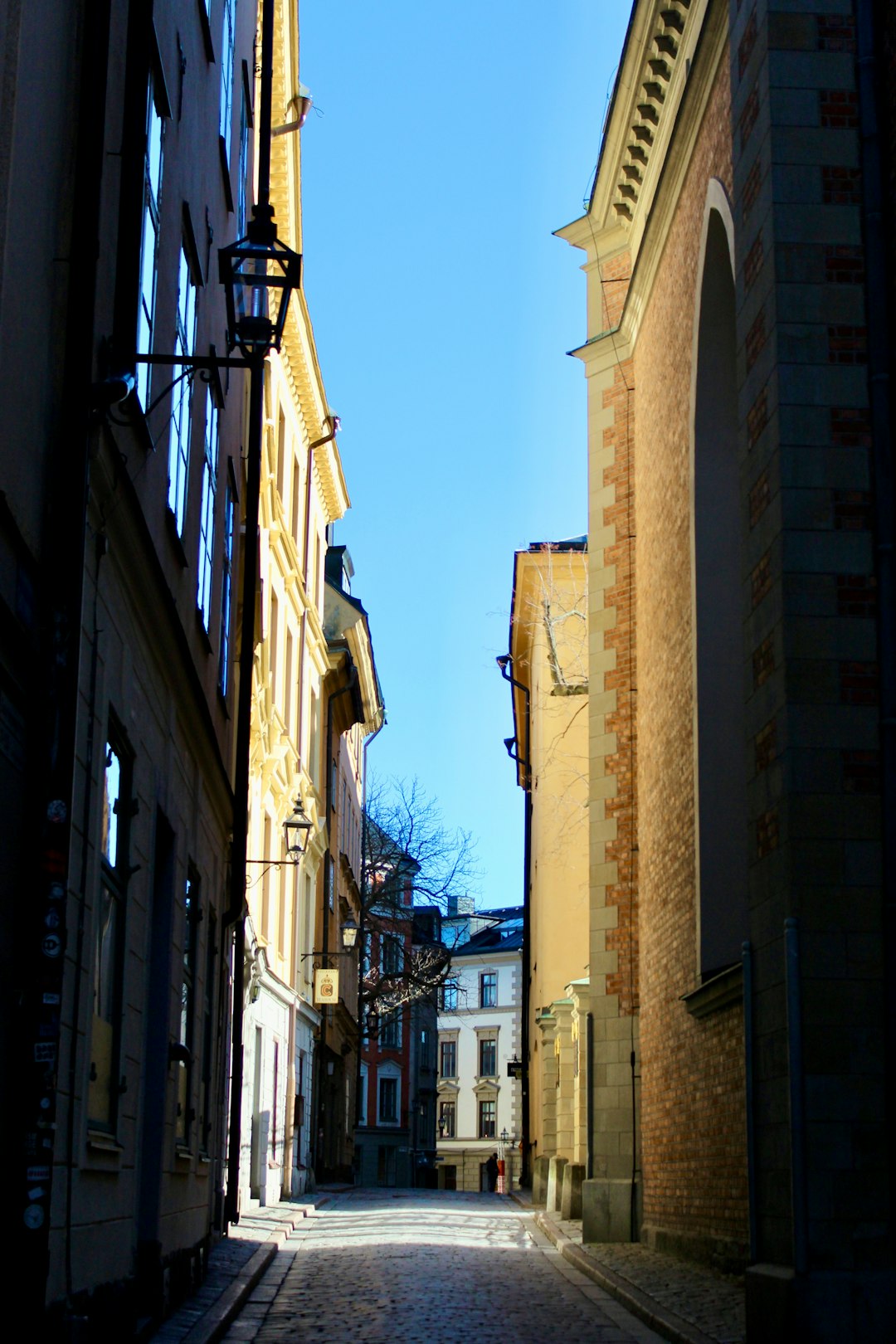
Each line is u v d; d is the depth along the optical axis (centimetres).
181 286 1184
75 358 770
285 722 2969
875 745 1025
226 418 1614
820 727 1025
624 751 2127
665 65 1898
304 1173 3378
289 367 2931
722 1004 1475
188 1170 1291
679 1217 1708
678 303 1830
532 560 3809
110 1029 924
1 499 638
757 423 1131
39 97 708
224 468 1602
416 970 5353
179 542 1141
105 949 893
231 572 1736
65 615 741
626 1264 1605
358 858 5194
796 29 1139
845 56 1138
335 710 4106
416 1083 8312
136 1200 1011
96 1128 869
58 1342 723
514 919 9375
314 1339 1054
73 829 778
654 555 2009
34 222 704
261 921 2617
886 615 1042
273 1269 1567
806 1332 934
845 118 1126
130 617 952
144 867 1044
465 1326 1138
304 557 3303
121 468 850
